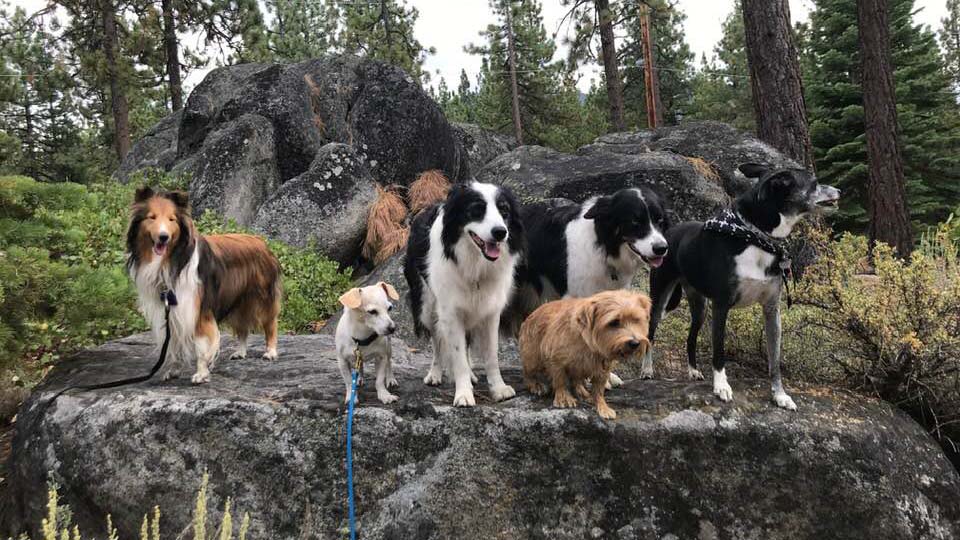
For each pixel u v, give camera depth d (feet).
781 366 7.59
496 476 5.90
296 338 9.97
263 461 5.95
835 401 6.46
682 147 16.03
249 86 18.97
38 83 34.63
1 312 6.90
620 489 5.89
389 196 17.80
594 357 5.90
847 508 5.75
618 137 18.08
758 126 15.16
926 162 30.42
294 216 16.44
